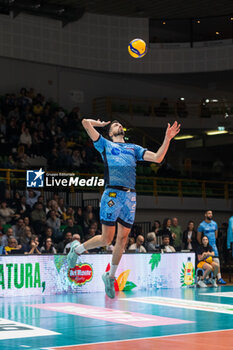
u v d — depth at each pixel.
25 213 16.56
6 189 17.84
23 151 21.42
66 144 23.39
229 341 5.84
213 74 28.81
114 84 28.83
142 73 28.38
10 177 19.83
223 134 29.50
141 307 9.05
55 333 6.36
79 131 24.92
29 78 25.98
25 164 20.47
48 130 23.61
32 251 12.91
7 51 24.86
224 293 11.74
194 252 13.88
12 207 16.88
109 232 5.52
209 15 28.05
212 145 31.33
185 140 31.48
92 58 27.53
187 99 31.00
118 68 28.08
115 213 5.46
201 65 28.27
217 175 33.44
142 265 12.73
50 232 14.27
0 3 24.09
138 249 13.82
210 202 24.64
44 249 13.61
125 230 5.57
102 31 27.83
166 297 10.78
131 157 5.53
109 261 12.34
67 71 27.30
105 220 5.49
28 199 18.05
